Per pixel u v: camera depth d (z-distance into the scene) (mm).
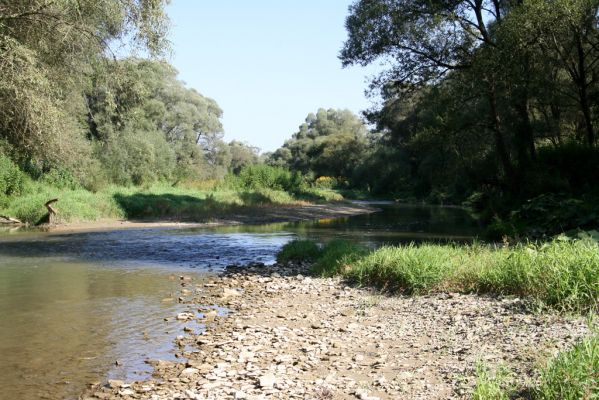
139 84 16891
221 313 7957
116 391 4867
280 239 18859
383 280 9438
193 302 8664
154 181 39188
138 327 7086
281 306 8359
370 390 4641
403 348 5891
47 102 13477
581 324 5785
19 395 4777
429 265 8805
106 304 8406
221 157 76938
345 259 11141
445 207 46219
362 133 116500
